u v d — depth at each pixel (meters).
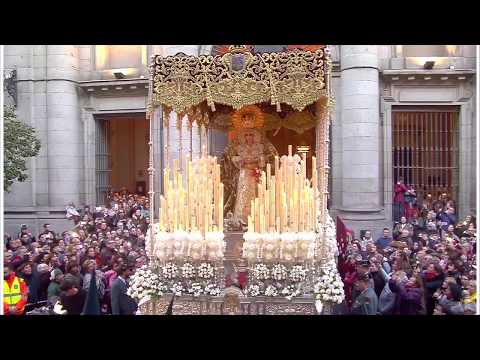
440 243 10.91
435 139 18.67
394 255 9.91
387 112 18.14
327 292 6.55
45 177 19.06
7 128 15.70
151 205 7.16
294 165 6.82
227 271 7.65
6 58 18.94
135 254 9.63
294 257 6.55
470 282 7.29
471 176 18.20
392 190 18.28
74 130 19.38
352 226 16.86
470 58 18.09
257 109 8.55
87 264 8.54
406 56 18.41
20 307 7.93
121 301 7.45
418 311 7.45
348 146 17.08
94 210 18.12
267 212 6.70
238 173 8.51
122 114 19.72
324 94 6.68
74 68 19.42
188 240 6.72
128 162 27.30
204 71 6.81
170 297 6.83
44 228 16.72
